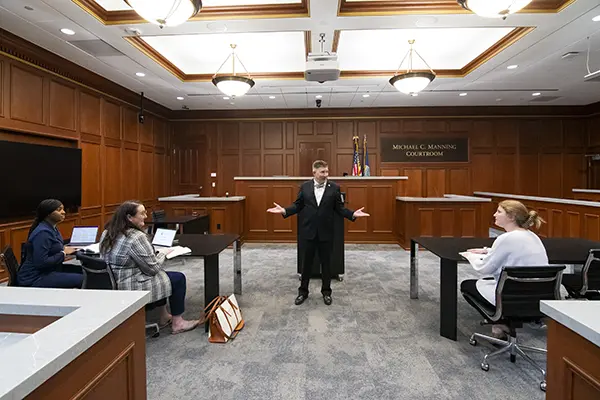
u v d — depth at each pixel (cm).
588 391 92
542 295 201
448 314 254
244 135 860
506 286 199
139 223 244
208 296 270
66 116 508
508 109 826
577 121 828
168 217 526
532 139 837
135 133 702
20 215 428
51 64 470
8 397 60
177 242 306
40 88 460
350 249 582
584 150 826
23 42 413
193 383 199
